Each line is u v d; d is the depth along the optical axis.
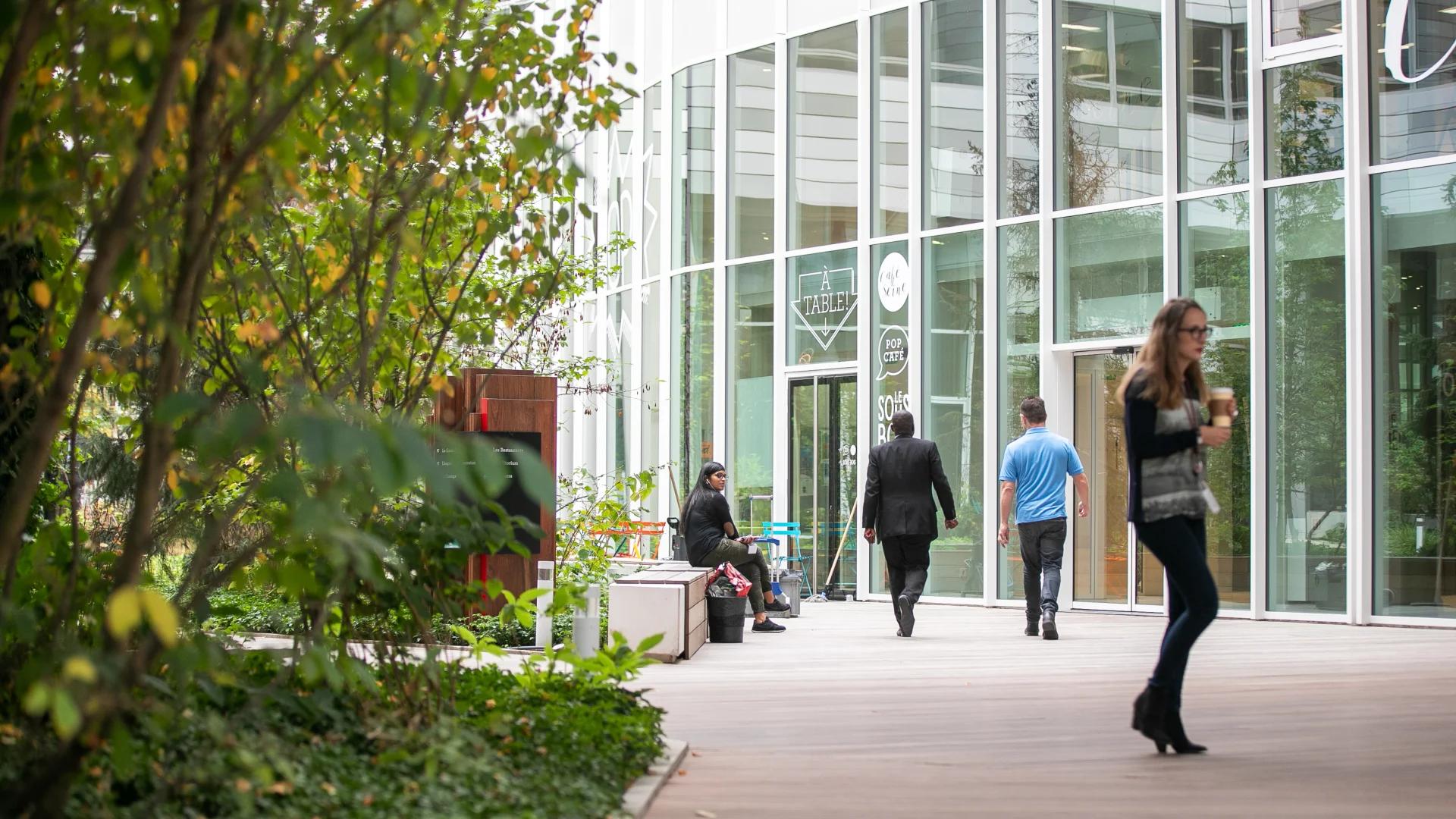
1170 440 7.43
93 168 5.11
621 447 27.91
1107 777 6.91
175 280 5.12
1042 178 20.19
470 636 8.01
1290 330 17.61
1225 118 18.42
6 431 6.64
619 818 5.40
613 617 12.66
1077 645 14.36
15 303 6.09
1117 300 19.45
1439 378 16.45
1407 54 16.83
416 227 7.23
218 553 8.88
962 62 21.36
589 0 6.73
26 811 4.19
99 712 4.13
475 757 5.75
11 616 4.84
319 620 6.03
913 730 8.56
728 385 24.36
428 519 6.34
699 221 25.12
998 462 20.59
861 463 22.25
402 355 7.13
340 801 5.02
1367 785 6.67
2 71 4.60
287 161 4.80
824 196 23.06
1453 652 13.19
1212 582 7.46
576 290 17.47
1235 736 8.20
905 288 21.81
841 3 22.91
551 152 6.86
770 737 8.31
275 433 3.31
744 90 24.34
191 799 4.89
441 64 6.48
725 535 16.16
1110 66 19.61
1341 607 16.97
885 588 21.86
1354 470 16.83
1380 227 16.97
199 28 4.80
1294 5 17.77
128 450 9.38
